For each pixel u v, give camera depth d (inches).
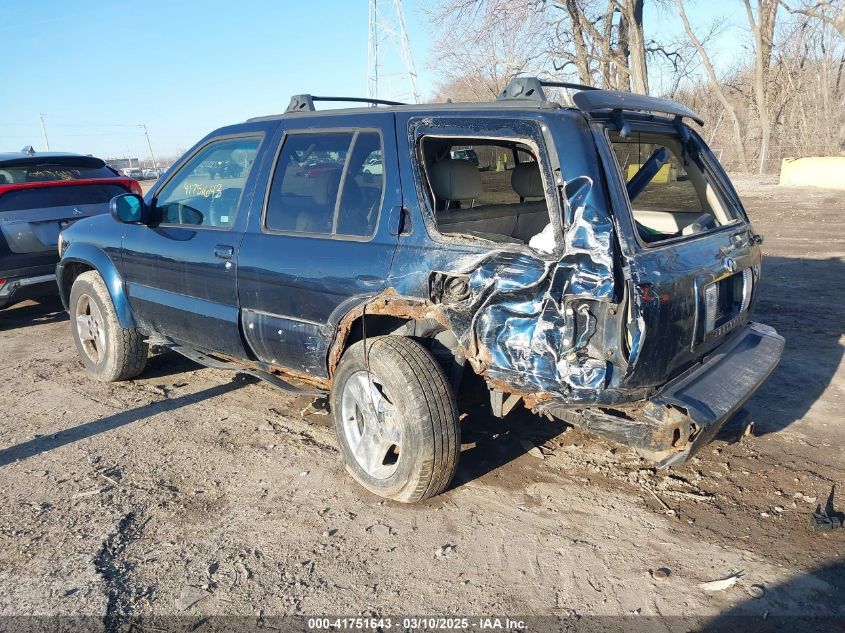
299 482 152.3
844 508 136.4
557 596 114.2
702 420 115.7
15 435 180.4
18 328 294.2
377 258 137.6
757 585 115.6
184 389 212.1
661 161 145.3
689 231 147.6
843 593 113.3
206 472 157.8
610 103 124.3
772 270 350.0
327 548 128.1
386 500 143.8
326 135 153.7
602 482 149.1
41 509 142.9
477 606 112.3
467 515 137.8
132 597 115.4
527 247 119.2
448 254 127.6
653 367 116.5
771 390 196.1
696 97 1486.2
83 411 195.8
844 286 310.7
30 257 273.6
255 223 164.1
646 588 115.6
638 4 875.4
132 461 163.8
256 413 191.6
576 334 114.2
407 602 113.4
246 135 173.5
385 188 139.2
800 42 1154.7
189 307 180.2
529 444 165.5
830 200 637.9
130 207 186.1
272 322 159.3
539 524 134.2
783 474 150.1
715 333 134.3
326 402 196.5
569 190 114.2
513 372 121.5
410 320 143.2
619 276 111.4
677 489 145.5
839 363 214.8
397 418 134.2
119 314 204.8
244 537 132.0
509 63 866.8
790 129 1228.5
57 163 297.3
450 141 152.9
